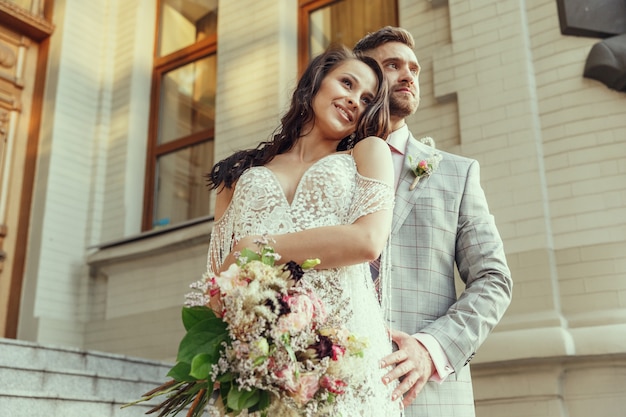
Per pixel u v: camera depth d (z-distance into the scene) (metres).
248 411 1.18
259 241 1.26
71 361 3.73
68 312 5.31
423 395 1.63
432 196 1.83
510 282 1.72
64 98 5.68
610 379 3.12
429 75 4.22
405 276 1.73
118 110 5.86
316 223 1.41
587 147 3.51
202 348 1.17
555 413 3.15
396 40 2.07
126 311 5.13
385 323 1.55
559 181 3.54
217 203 1.65
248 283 1.18
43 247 5.28
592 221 3.39
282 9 5.14
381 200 1.40
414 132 4.16
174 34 6.02
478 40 3.98
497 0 3.99
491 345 3.29
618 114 3.47
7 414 2.73
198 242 4.77
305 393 1.14
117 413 3.18
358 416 1.27
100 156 5.75
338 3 5.11
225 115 5.15
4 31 5.75
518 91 3.75
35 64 5.89
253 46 5.18
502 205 3.62
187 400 1.32
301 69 5.10
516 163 3.65
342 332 1.21
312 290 1.23
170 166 5.70
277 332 1.13
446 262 1.78
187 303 1.19
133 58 5.92
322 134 1.60
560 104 3.64
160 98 5.94
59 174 5.51
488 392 3.32
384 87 1.63
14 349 3.51
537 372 3.23
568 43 3.70
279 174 1.52
